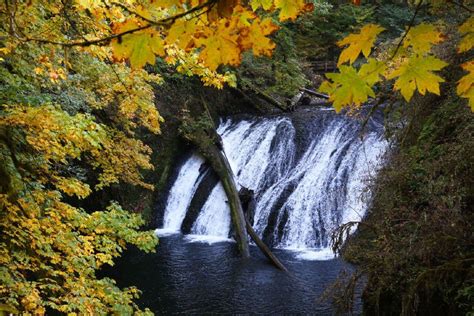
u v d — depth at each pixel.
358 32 1.21
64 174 8.36
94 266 5.42
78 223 5.67
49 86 6.67
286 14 1.51
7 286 4.41
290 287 9.59
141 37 1.28
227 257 11.77
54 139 5.25
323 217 13.09
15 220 4.84
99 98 9.17
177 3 1.36
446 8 4.70
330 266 10.75
